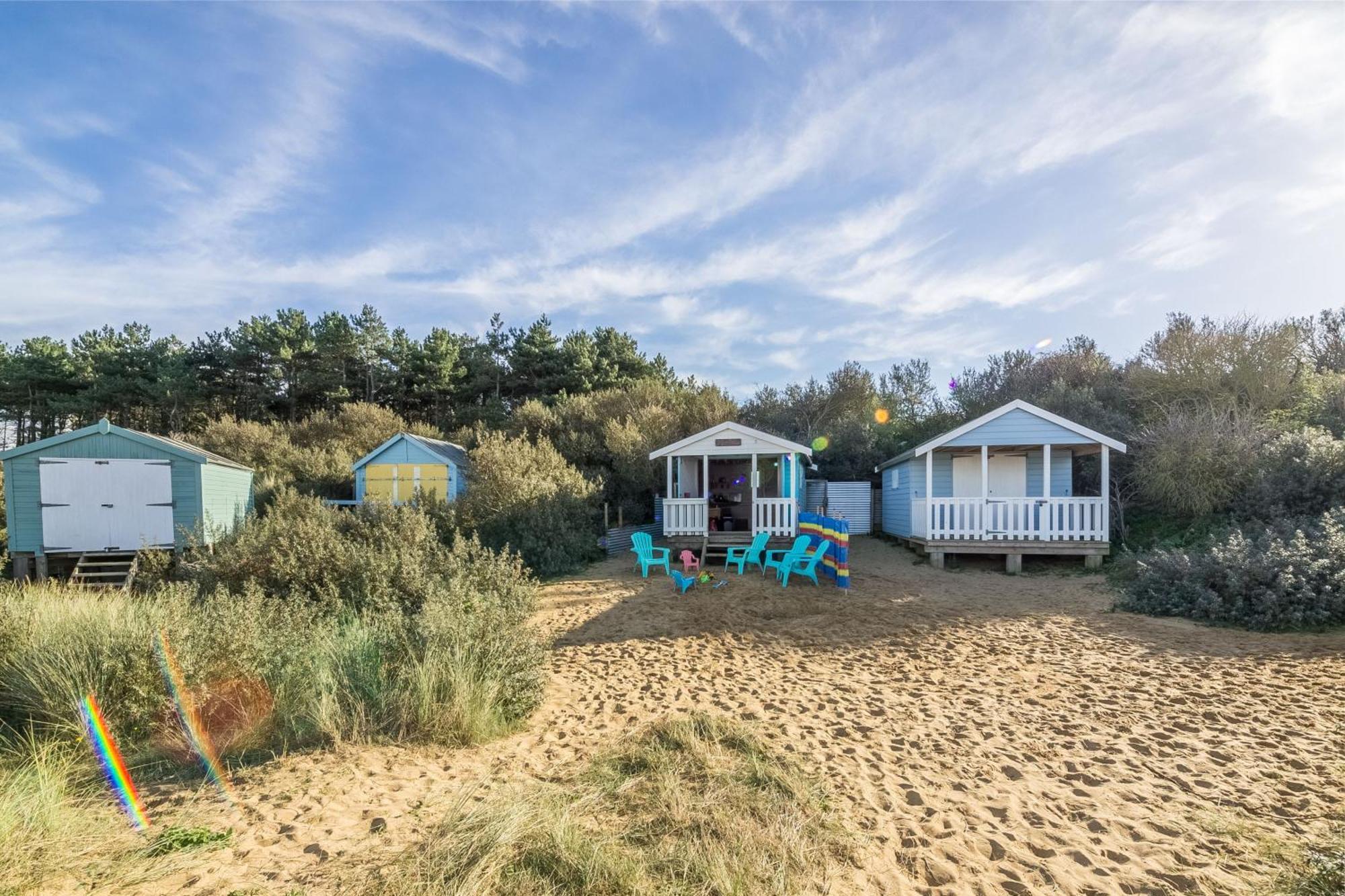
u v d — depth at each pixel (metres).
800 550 12.94
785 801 3.89
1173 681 6.47
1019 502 14.41
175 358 39.16
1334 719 5.32
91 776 4.29
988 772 4.45
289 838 3.41
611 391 29.28
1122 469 16.94
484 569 9.24
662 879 3.02
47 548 14.49
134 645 5.20
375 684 5.56
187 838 3.35
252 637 5.89
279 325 40.50
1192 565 9.88
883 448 25.69
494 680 5.62
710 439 16.00
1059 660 7.34
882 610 10.11
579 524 16.39
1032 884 3.15
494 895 2.86
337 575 9.49
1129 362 23.84
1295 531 10.27
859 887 3.08
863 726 5.36
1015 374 27.11
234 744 4.93
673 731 4.99
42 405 38.44
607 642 8.48
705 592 11.81
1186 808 3.90
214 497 16.33
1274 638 8.02
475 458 18.23
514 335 43.78
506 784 4.15
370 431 30.19
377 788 4.07
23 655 5.39
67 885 2.91
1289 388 18.39
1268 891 3.04
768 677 6.86
